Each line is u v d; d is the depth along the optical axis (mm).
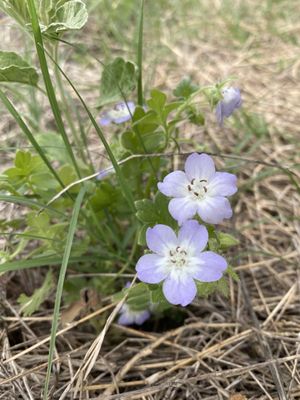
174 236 89
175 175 94
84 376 94
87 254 121
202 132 166
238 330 109
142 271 87
